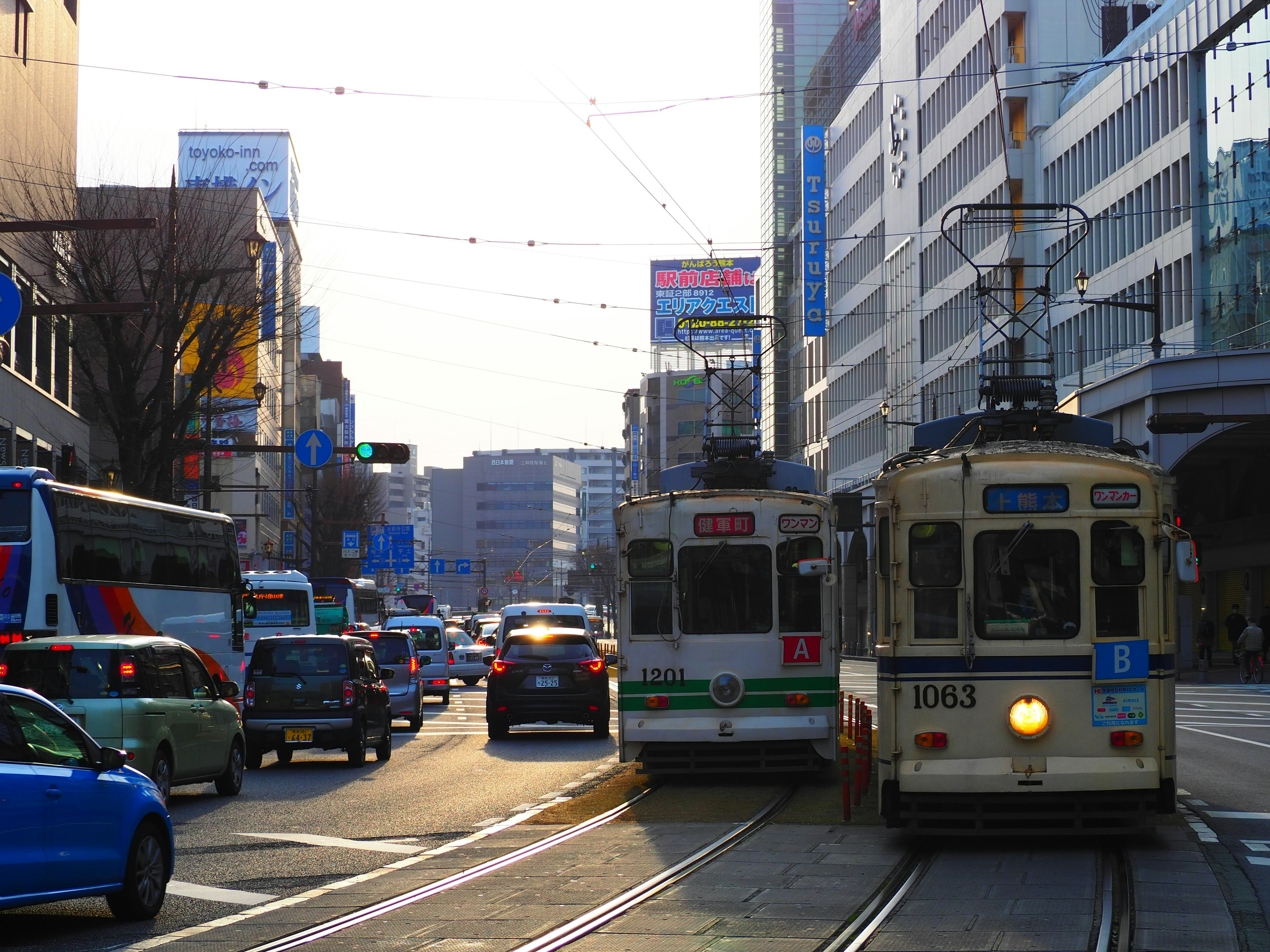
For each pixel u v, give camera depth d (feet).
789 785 61.31
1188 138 174.40
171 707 57.06
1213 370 150.00
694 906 34.58
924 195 262.06
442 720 115.34
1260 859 40.19
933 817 41.52
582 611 111.14
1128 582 42.06
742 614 61.05
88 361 139.23
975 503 42.55
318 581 188.03
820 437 345.31
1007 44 222.28
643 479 525.75
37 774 32.17
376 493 336.49
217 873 41.75
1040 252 216.74
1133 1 220.23
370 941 31.48
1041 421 59.06
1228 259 167.43
